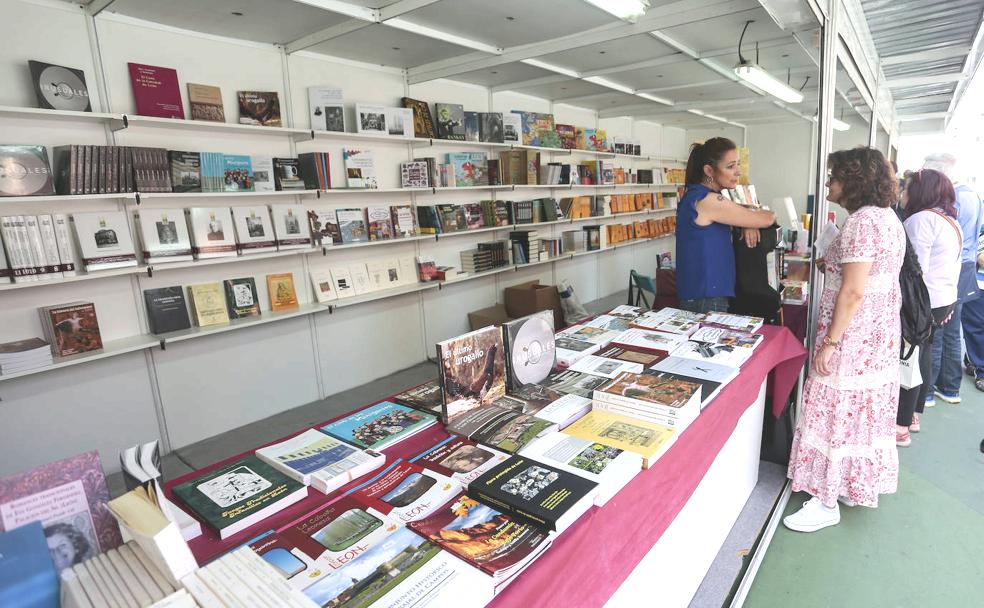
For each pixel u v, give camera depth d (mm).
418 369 4727
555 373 1725
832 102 2352
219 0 2686
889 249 1879
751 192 3396
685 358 1829
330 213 3889
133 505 775
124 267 2824
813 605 1805
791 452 2312
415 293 4773
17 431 2676
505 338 1528
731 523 2166
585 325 2326
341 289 4086
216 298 3336
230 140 3361
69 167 2557
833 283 2062
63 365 2598
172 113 3018
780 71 5512
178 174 3002
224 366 3486
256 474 1120
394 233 4324
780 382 2322
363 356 4375
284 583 720
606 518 1008
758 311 2547
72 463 822
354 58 4016
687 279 2486
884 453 2111
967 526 2199
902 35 4020
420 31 3367
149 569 751
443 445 1257
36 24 2570
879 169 1880
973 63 4738
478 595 751
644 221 8516
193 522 949
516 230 5871
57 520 805
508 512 960
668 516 1278
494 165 5152
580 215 6629
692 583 1771
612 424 1337
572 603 923
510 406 1445
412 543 875
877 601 1812
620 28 3369
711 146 2320
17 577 709
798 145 9586
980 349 3699
